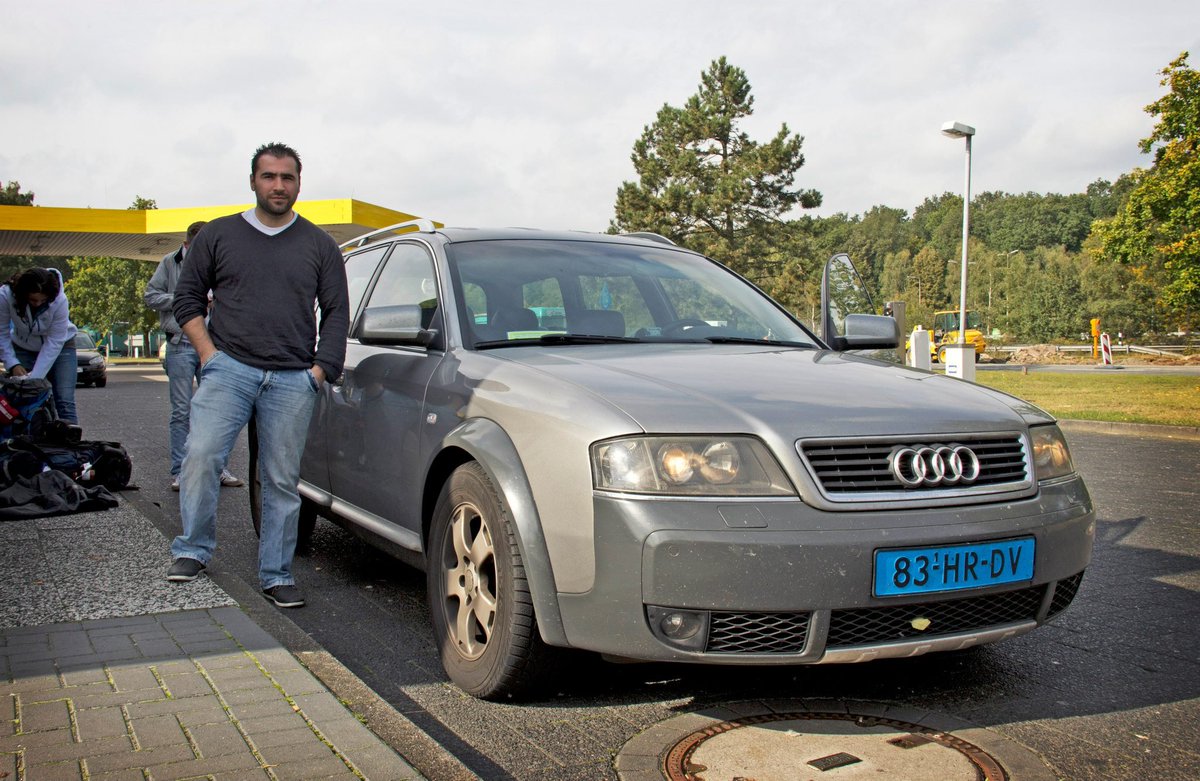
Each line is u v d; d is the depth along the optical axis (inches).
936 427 119.5
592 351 149.1
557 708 124.3
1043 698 128.8
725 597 106.7
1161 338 2662.4
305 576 196.2
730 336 170.1
